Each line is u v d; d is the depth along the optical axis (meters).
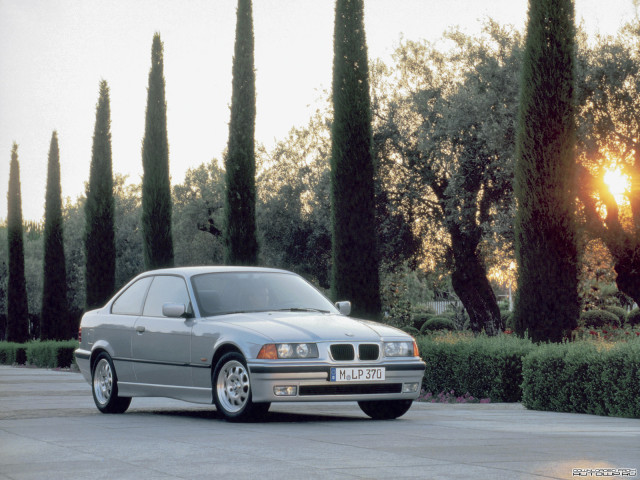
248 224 22.83
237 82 23.03
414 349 9.56
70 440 7.25
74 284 54.91
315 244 33.00
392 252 27.12
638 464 5.70
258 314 9.65
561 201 15.59
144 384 10.32
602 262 25.19
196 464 5.78
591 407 10.66
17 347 35.69
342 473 5.32
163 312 9.70
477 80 22.81
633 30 20.89
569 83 15.96
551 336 15.35
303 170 33.72
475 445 6.79
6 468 5.66
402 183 26.41
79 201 58.41
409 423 8.94
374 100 27.39
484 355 13.12
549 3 16.00
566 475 5.22
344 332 9.15
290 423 8.94
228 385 9.19
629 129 20.22
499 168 23.02
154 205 26.20
